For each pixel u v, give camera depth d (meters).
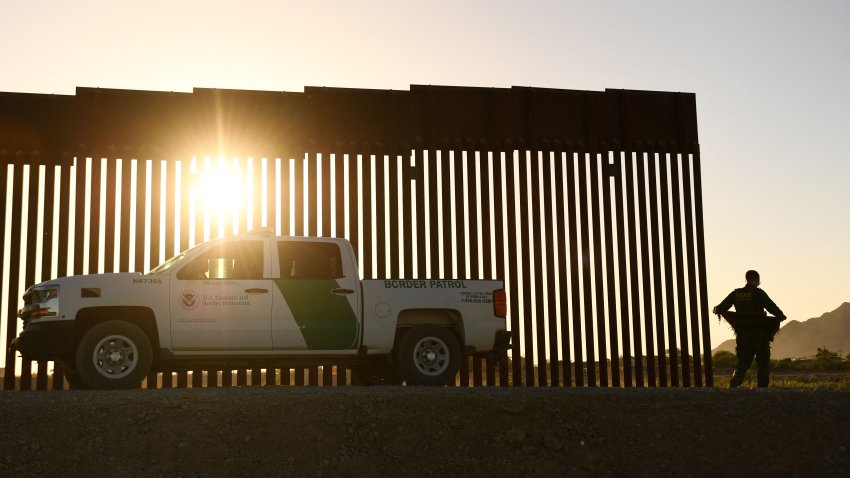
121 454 8.13
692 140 17.16
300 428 8.70
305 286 11.50
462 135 16.23
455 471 8.32
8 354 14.28
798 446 8.94
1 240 14.57
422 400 9.28
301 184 15.54
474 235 15.91
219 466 8.11
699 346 16.45
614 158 16.73
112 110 15.25
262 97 15.71
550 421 9.15
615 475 8.44
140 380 10.77
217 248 11.41
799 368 35.50
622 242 16.48
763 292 13.65
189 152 15.32
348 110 15.95
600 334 16.09
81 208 14.94
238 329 11.18
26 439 8.18
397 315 11.77
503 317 12.24
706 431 9.11
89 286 10.85
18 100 15.07
